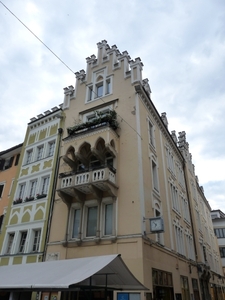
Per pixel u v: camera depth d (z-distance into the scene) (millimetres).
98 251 13875
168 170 22125
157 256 14672
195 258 24625
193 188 32469
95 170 14977
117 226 13984
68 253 14836
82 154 16781
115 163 15922
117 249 13312
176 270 17625
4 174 25062
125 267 9133
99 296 13055
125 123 17219
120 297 12133
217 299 32125
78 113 20297
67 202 16141
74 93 21703
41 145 21578
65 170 18250
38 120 22953
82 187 15070
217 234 49031
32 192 19609
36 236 17375
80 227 15023
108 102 18828
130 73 19219
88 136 16391
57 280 7668
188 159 33281
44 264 10258
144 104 19234
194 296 20625
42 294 14367
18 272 9961
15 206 19594
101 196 15352
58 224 16297
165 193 19594
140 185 14656
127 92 18516
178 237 20531
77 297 13508
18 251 17422
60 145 19969
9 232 18609
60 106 22359
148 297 11992
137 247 12852
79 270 8188
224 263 45688
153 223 13727
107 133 15781
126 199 14531
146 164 16750
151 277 12953
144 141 17406
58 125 21203
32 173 20359
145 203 14781
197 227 27938
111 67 20594
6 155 25906
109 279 10289
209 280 29125
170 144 25312
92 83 21016
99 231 14305
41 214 17609
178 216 21766
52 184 18406
